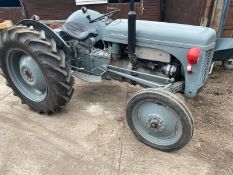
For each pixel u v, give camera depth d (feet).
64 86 9.78
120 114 10.84
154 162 8.55
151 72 10.00
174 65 9.39
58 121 10.49
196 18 15.33
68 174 8.16
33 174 8.17
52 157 8.79
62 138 9.61
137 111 8.88
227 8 14.71
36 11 19.34
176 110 7.86
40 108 10.69
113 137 9.59
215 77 13.76
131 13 8.69
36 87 10.71
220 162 8.60
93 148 9.12
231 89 12.70
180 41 8.81
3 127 10.20
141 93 8.34
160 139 8.90
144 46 9.50
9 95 12.37
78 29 10.81
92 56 10.74
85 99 11.89
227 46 10.65
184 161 8.59
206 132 9.90
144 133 9.11
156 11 18.99
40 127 10.18
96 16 11.04
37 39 9.41
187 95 9.44
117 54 10.36
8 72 10.91
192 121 7.91
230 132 9.94
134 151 8.97
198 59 8.57
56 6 19.07
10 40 9.76
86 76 11.13
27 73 10.64
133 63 9.99
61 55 9.78
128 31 9.12
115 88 12.74
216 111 11.10
